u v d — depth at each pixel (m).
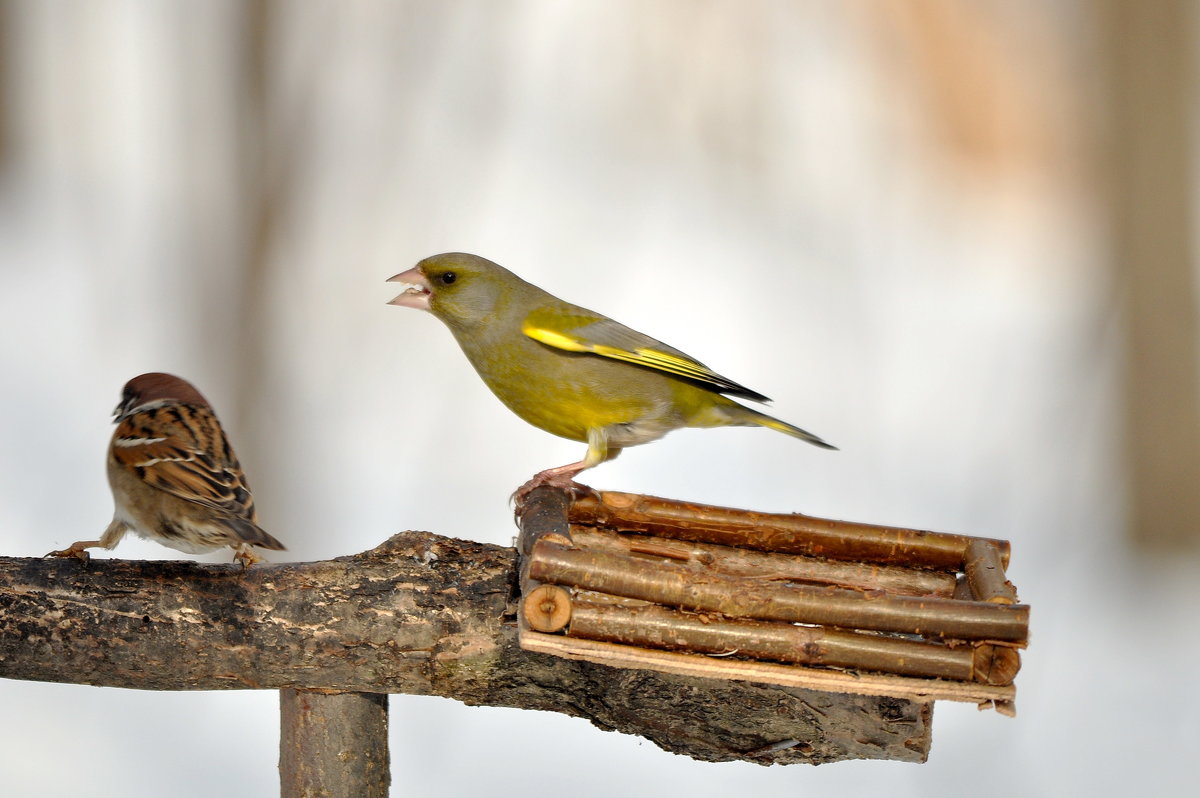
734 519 6.46
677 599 5.34
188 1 19.11
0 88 21.12
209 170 17.78
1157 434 15.12
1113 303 16.03
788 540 6.45
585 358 8.18
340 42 18.20
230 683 6.21
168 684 6.20
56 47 22.11
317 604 6.11
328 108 17.58
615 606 5.32
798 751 6.48
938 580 6.37
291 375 16.31
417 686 6.25
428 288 8.30
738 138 21.92
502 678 6.24
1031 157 21.77
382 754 6.42
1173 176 15.68
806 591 5.37
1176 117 15.77
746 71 22.12
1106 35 16.38
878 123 22.25
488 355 8.30
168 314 16.81
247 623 6.08
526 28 21.81
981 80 21.92
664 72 22.09
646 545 6.50
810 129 22.03
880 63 22.45
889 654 5.32
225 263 16.55
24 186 19.97
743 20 22.17
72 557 6.17
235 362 16.20
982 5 22.27
